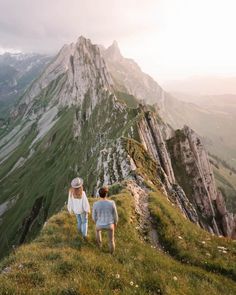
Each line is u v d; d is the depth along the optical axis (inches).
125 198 1062.4
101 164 3029.0
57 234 713.6
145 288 552.7
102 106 6747.1
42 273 514.3
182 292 572.7
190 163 4116.6
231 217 3784.5
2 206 7445.9
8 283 473.7
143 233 890.1
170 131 4771.2
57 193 5561.0
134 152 2714.1
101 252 656.4
